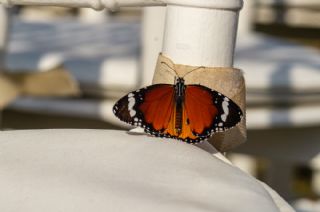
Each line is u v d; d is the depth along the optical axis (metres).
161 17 1.20
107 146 0.62
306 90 1.48
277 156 1.52
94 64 1.43
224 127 0.61
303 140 1.51
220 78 0.69
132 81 1.39
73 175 0.57
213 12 0.68
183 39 0.69
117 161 0.60
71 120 1.45
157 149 0.61
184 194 0.56
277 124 1.46
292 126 1.47
